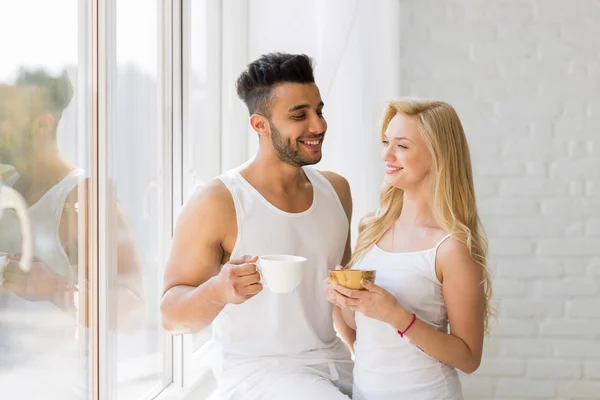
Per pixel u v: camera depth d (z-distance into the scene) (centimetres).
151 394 192
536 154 282
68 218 139
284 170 173
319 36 236
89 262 149
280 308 168
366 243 170
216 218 165
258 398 162
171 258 167
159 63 190
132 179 175
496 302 284
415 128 160
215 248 167
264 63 171
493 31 280
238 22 241
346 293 146
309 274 172
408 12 282
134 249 177
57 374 136
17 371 122
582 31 278
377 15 239
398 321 146
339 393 156
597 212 280
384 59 240
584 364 283
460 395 158
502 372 285
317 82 235
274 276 139
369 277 147
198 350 230
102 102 149
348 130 239
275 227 169
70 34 138
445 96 282
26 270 124
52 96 132
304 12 238
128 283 173
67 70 137
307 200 178
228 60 243
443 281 155
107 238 153
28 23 123
